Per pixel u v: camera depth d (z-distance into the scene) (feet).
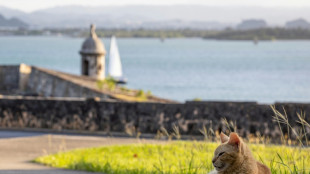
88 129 68.13
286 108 56.44
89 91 111.14
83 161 38.75
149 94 137.59
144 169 32.76
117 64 382.22
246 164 16.76
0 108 71.82
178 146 44.42
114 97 106.42
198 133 62.54
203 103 62.90
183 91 492.54
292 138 55.93
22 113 71.15
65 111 69.56
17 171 36.32
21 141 59.31
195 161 33.96
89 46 173.27
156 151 42.80
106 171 35.14
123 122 66.69
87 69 175.94
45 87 123.85
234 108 60.64
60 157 43.96
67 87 117.50
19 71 129.90
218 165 17.04
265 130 58.23
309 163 26.32
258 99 440.86
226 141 18.06
